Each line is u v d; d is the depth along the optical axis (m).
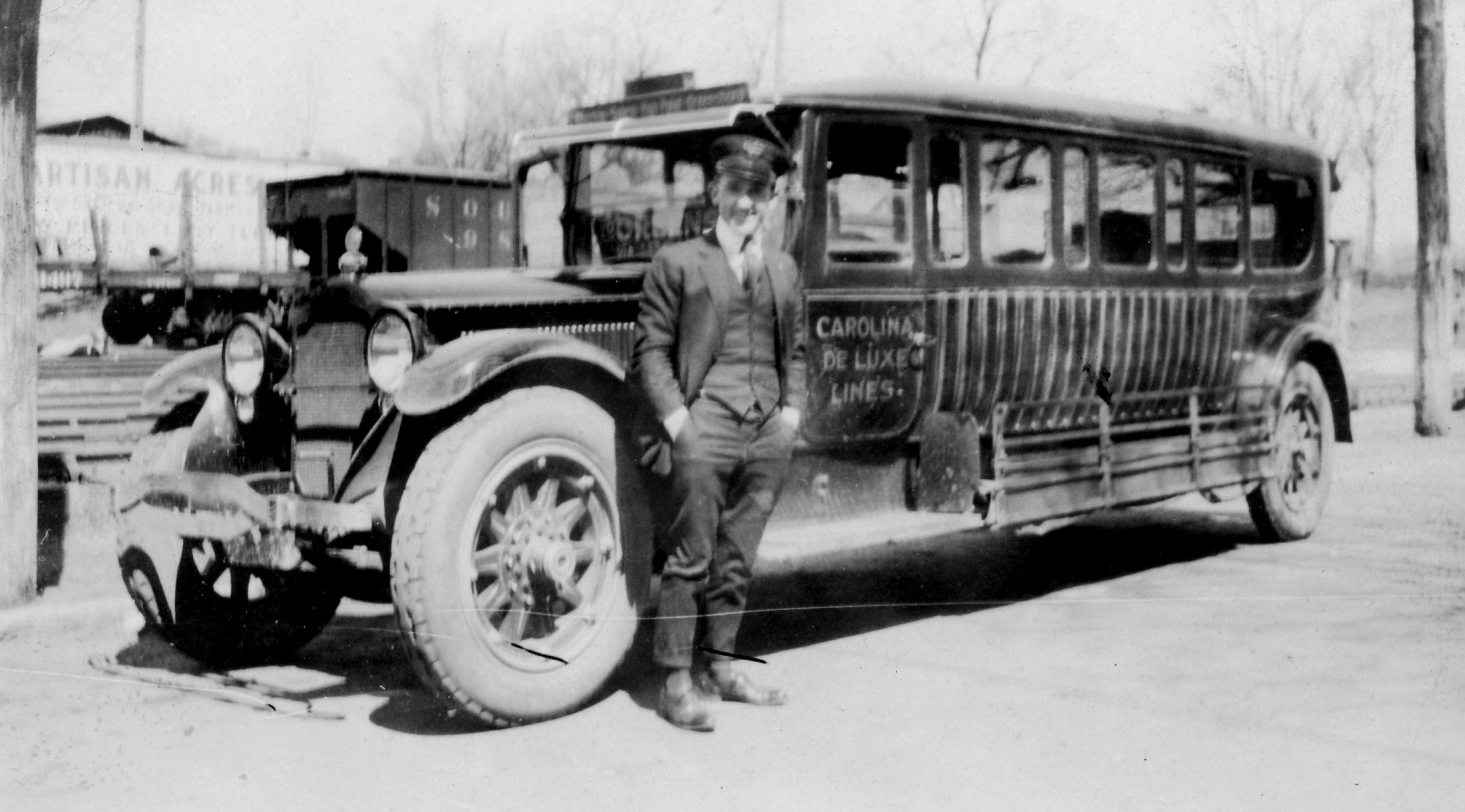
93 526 6.48
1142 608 5.50
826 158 4.68
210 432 4.45
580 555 3.99
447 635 3.60
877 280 4.86
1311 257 7.30
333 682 4.48
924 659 4.65
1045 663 4.57
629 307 4.55
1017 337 5.42
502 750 3.61
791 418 3.98
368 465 4.01
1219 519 8.07
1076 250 5.75
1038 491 5.30
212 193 10.28
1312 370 7.14
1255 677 4.35
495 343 3.81
